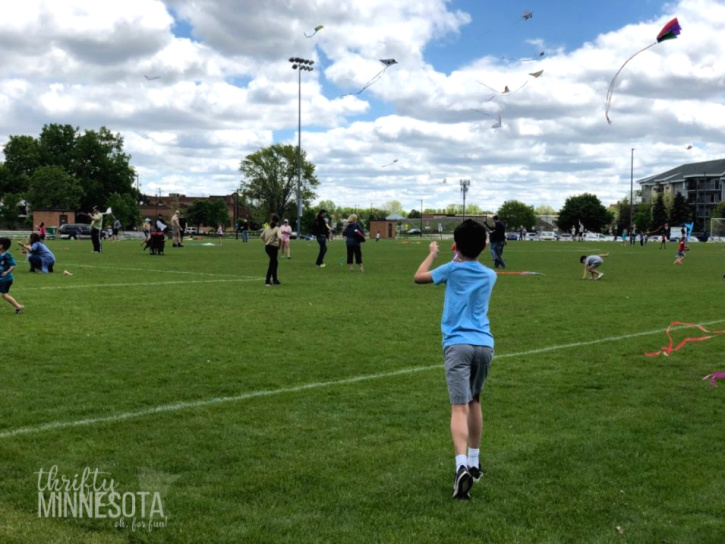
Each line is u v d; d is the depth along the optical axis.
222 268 22.11
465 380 4.16
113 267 21.97
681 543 3.51
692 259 32.12
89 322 10.34
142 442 4.95
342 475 4.36
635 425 5.49
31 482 4.19
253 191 102.88
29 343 8.59
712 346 8.95
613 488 4.21
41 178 78.75
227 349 8.38
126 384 6.57
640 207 110.62
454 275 4.36
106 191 94.56
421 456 4.72
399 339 9.21
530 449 4.90
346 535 3.54
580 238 79.94
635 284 17.92
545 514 3.83
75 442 4.92
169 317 10.98
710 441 5.11
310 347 8.58
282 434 5.17
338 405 5.96
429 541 3.49
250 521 3.70
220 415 5.63
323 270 21.81
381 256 31.69
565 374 7.29
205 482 4.23
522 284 17.78
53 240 51.47
